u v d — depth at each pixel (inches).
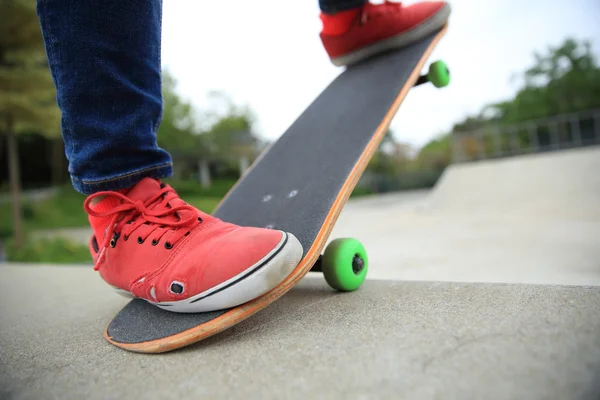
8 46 291.1
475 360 21.5
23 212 543.2
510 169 356.2
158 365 26.1
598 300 27.9
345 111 49.6
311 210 37.1
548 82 1084.5
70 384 24.5
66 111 31.1
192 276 27.7
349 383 20.7
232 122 989.2
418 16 54.5
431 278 99.9
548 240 156.1
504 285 35.5
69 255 268.4
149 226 31.4
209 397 21.0
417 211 352.2
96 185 31.9
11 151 296.4
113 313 44.0
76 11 29.5
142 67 32.6
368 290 40.8
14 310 50.1
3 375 27.0
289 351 25.8
